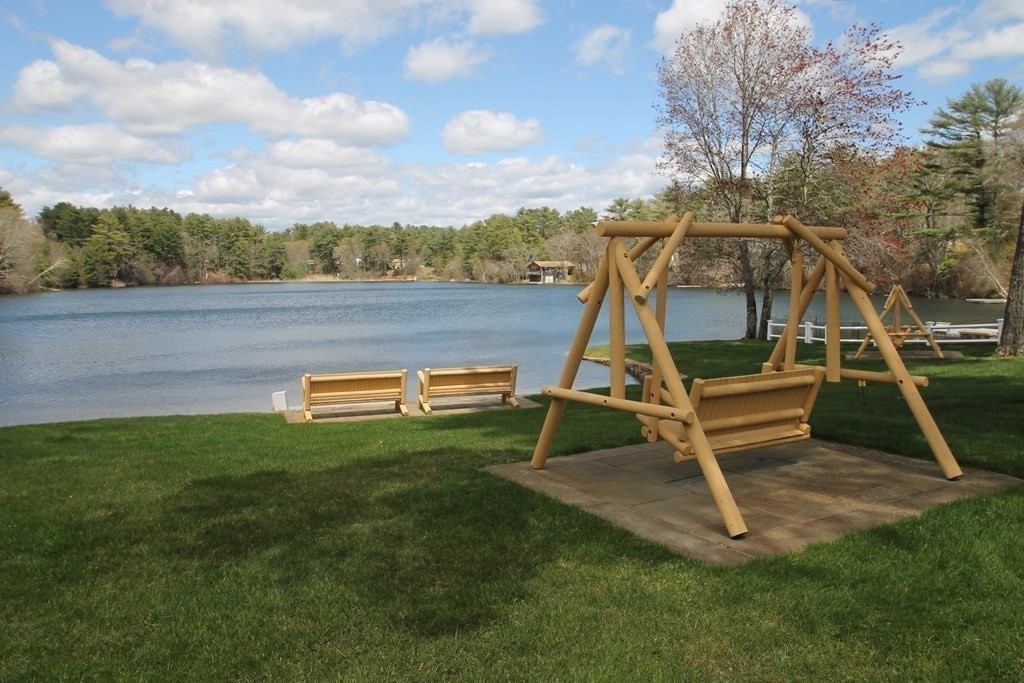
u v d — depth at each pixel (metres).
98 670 3.04
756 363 16.44
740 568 3.95
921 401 5.91
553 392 6.15
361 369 21.31
